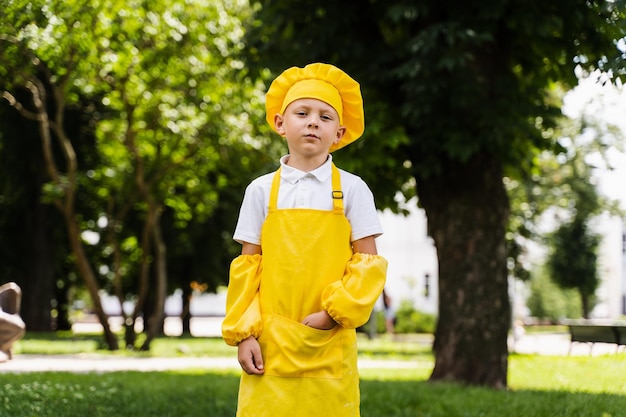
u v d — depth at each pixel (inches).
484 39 313.6
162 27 573.6
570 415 244.2
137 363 524.4
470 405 277.9
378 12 355.3
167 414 255.9
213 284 1056.8
